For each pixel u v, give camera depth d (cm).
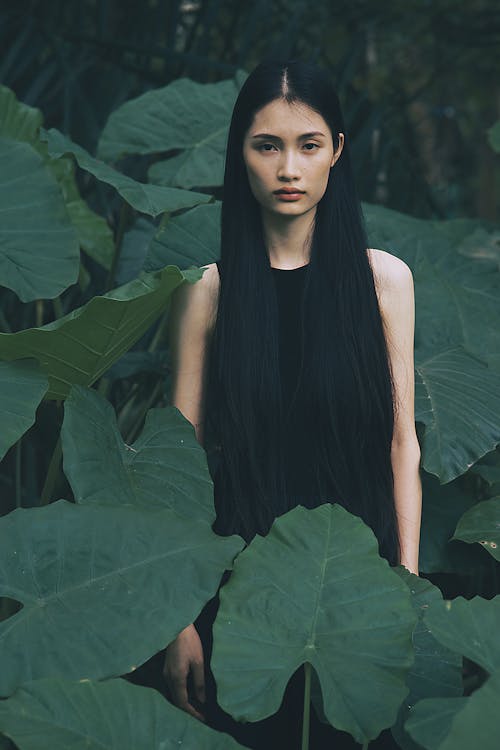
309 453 170
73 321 172
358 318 168
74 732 125
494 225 335
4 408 171
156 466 174
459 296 247
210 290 175
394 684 137
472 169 738
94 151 352
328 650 140
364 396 168
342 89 422
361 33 451
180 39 483
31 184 218
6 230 211
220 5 404
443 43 592
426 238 284
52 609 146
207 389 180
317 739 167
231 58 434
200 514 171
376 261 175
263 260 171
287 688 166
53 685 130
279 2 471
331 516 156
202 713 176
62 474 246
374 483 173
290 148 162
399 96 575
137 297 166
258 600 145
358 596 146
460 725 118
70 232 214
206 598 148
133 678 233
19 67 350
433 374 216
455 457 194
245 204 172
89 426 171
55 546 153
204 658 173
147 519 157
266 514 170
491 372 221
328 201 171
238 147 170
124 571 151
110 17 420
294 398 168
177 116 280
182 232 225
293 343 169
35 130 269
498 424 201
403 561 176
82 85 372
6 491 286
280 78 162
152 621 145
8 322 306
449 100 652
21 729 124
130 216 334
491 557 211
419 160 514
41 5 378
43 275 207
